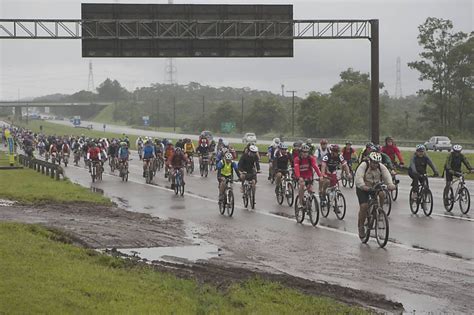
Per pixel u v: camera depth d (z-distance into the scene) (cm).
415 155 3412
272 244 2519
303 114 19750
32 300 1373
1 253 1930
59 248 2148
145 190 5041
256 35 7100
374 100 7100
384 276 1939
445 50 16125
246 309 1480
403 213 3456
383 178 2491
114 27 7062
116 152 7344
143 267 1939
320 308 1510
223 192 3509
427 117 16675
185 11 7038
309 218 3209
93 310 1347
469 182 5666
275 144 5856
